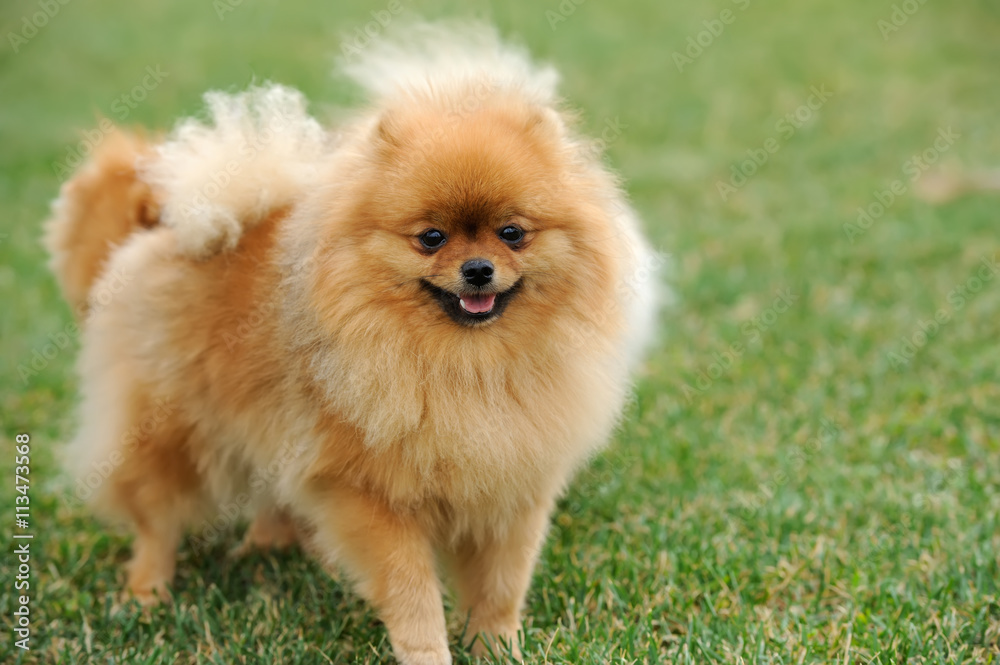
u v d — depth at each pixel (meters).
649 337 5.43
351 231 3.33
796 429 5.62
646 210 9.57
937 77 13.72
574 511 4.91
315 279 3.35
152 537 4.32
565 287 3.48
